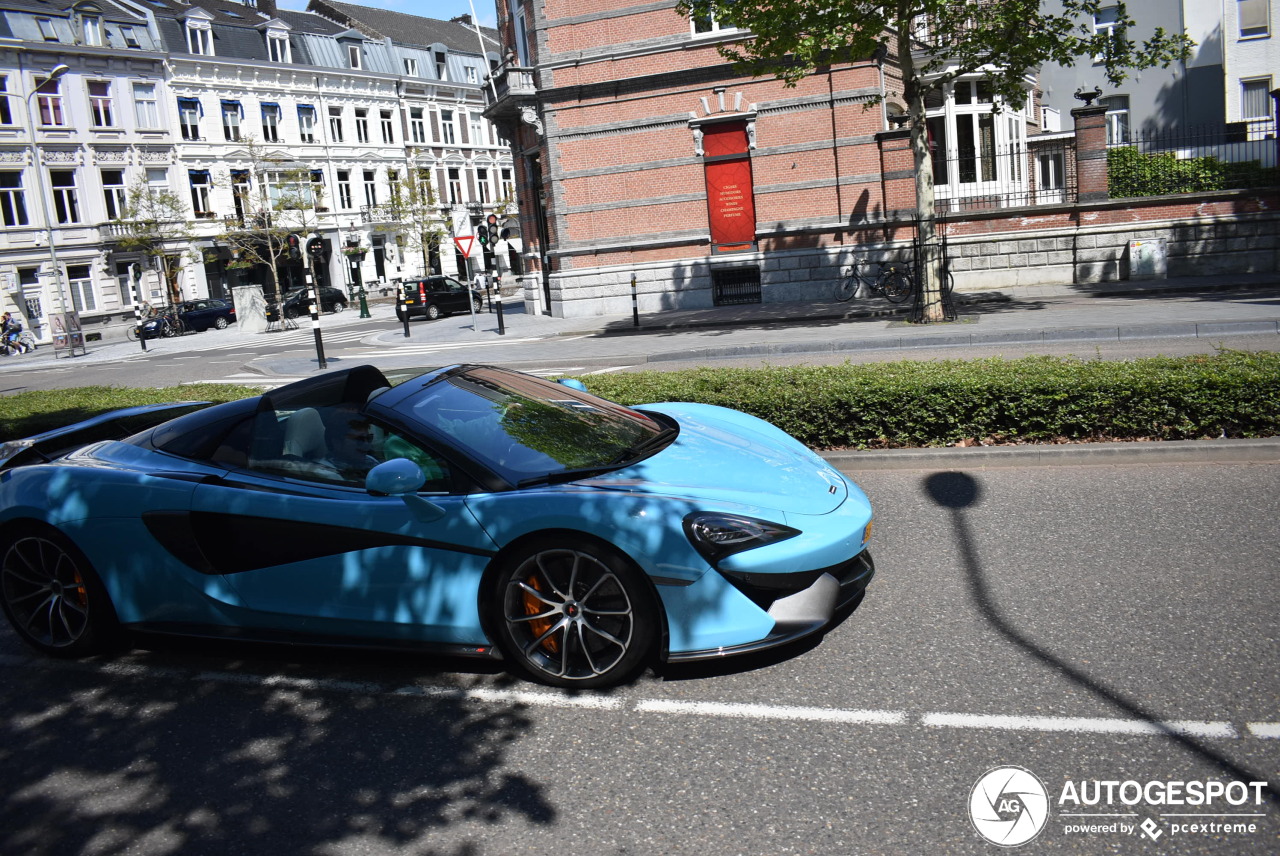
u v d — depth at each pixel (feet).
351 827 9.15
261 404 13.69
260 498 12.60
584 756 10.11
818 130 66.64
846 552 11.72
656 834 8.66
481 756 10.28
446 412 13.05
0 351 119.14
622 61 69.26
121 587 13.29
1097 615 12.38
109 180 136.67
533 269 82.84
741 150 68.74
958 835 8.29
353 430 12.87
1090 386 19.62
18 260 127.34
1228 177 62.13
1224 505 16.03
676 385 23.02
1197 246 61.67
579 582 11.55
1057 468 19.06
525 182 81.30
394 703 11.70
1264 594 12.51
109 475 13.44
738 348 43.70
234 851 8.93
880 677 11.26
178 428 14.10
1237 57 99.35
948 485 18.66
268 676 12.79
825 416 21.11
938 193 71.31
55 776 10.57
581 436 13.46
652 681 11.70
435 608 11.91
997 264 65.16
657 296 72.18
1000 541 15.42
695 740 10.23
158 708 12.07
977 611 12.86
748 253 69.31
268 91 154.10
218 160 147.84
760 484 12.23
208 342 101.45
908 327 46.68
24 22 127.24
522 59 76.54
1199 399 19.03
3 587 13.87
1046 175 67.46
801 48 42.98
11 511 13.47
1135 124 104.88
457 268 184.24
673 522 11.09
